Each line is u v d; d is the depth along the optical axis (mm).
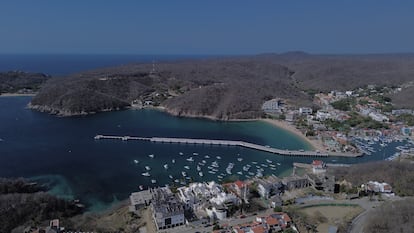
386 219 93688
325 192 128250
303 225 100062
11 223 98875
